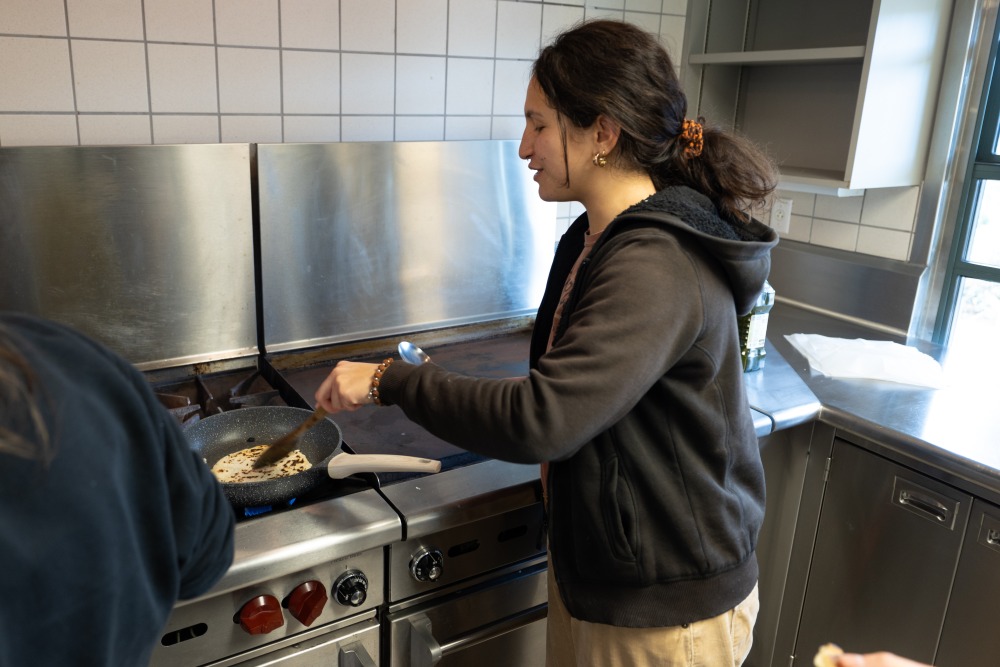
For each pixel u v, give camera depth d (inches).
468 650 49.0
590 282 35.5
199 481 23.3
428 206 63.7
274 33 59.1
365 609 44.1
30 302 50.5
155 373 56.2
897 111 69.3
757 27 86.0
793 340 72.3
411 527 41.6
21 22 50.3
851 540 61.4
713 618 38.1
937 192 72.4
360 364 39.9
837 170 80.7
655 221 34.6
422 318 66.4
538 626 51.8
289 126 61.8
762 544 69.1
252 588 39.2
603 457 36.5
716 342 35.0
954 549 54.4
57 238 50.3
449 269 66.5
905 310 75.3
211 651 39.3
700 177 38.1
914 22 67.2
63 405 18.4
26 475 17.5
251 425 49.2
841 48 68.2
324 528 39.8
